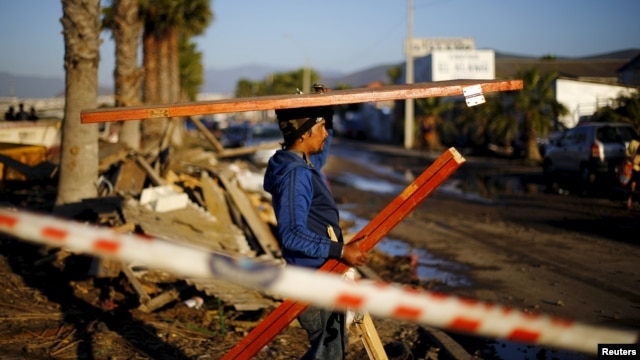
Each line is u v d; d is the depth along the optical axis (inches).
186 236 310.7
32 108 766.5
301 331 245.8
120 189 397.7
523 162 1086.4
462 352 220.5
